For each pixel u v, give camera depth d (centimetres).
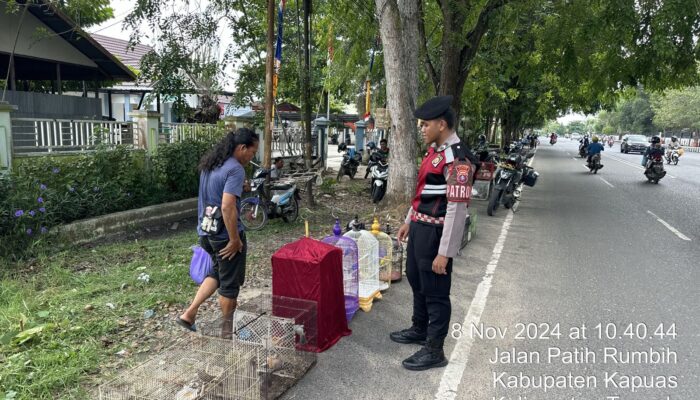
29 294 504
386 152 1471
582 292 546
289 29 1470
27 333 400
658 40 1088
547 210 1099
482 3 1218
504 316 478
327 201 1153
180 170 966
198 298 393
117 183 841
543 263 660
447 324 378
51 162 746
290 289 398
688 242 791
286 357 368
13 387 329
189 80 1128
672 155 2738
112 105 1980
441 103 365
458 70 1202
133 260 640
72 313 456
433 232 369
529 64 1428
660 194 1382
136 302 492
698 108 5097
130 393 314
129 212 817
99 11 1450
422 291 379
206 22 1075
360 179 1633
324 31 1537
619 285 570
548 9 1177
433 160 370
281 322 371
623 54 1241
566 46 1236
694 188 1534
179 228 873
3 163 688
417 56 959
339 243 473
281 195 873
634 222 958
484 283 575
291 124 2062
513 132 4075
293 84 1226
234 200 371
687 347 416
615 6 1081
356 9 1237
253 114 1331
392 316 475
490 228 894
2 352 382
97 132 851
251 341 362
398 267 576
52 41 1214
